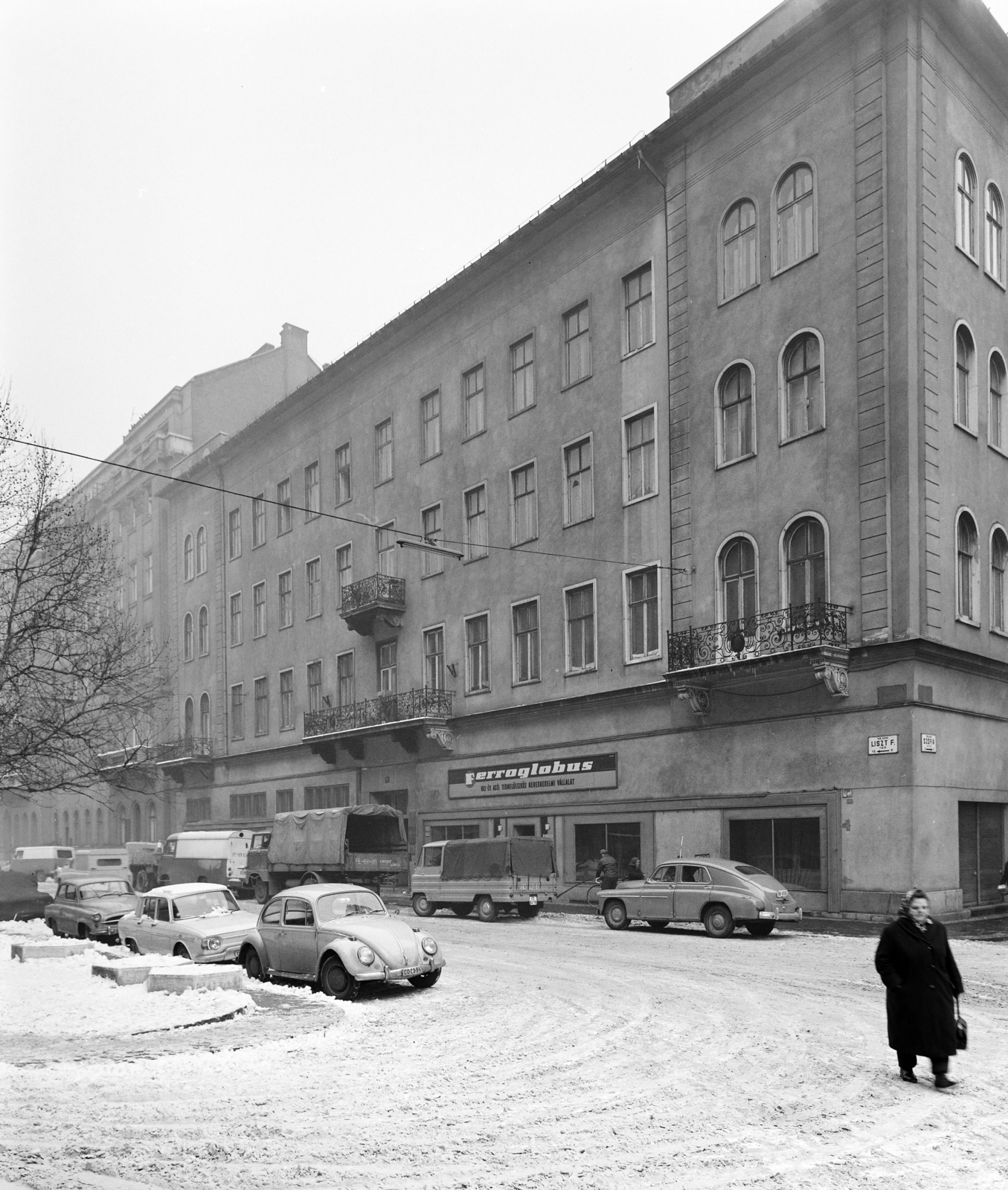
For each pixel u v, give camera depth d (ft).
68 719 75.31
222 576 172.24
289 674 152.97
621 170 97.45
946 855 73.31
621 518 97.40
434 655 121.90
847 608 76.43
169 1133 24.61
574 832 99.81
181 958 55.42
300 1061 32.50
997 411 86.17
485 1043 34.88
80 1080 30.17
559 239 107.24
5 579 77.00
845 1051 32.35
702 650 84.79
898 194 76.18
